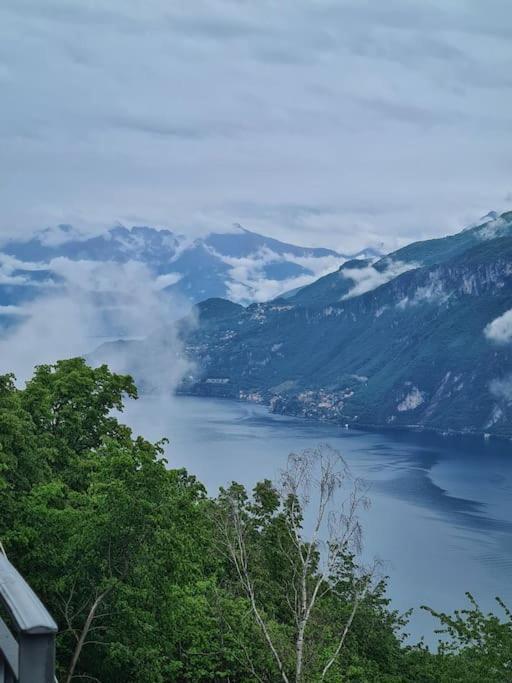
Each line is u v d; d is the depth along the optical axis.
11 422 41.53
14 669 5.79
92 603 35.62
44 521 36.47
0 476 38.41
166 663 41.50
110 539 34.66
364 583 44.84
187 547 37.59
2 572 6.40
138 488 35.28
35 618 5.59
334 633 49.62
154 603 36.12
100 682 37.09
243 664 41.19
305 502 42.06
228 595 45.81
